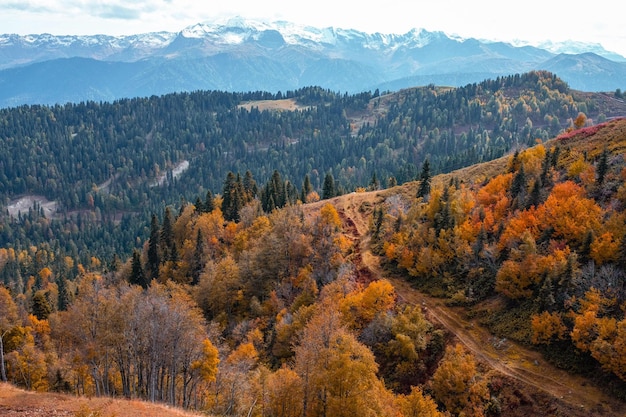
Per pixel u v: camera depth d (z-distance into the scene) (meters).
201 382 54.12
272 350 64.75
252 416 45.31
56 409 34.75
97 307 46.78
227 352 64.06
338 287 71.06
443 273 72.06
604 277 53.00
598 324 47.12
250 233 103.62
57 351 60.31
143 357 48.81
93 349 44.88
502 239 68.25
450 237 74.81
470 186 100.75
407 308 63.62
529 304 58.06
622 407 43.53
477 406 47.97
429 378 54.44
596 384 46.56
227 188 135.62
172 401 45.78
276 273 86.75
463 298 65.19
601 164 70.00
